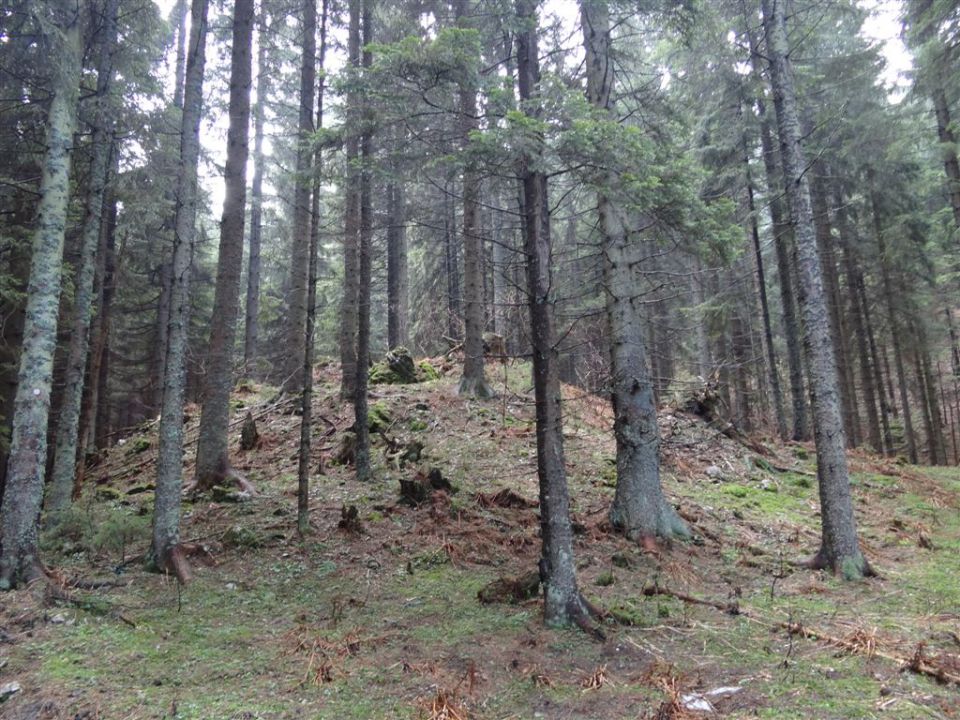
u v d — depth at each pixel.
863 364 21.94
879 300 21.36
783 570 7.63
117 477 12.55
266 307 24.23
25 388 6.87
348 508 8.27
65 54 7.71
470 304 14.21
